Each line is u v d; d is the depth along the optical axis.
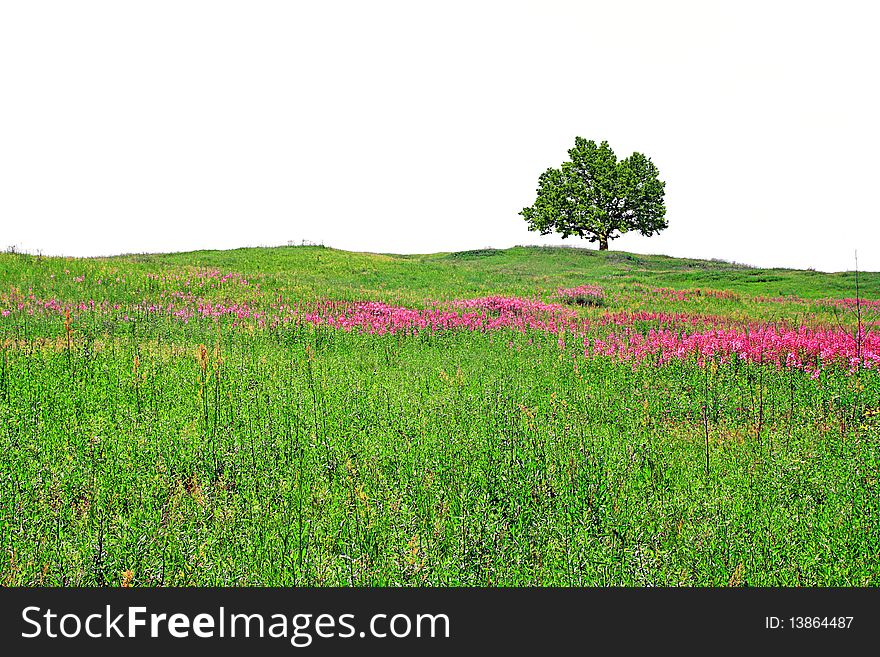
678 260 51.03
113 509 4.82
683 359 11.77
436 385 10.00
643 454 6.34
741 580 4.09
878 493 5.18
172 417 7.36
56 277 22.20
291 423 7.31
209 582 4.01
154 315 17.47
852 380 9.49
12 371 9.62
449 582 4.02
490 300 23.05
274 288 25.53
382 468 5.93
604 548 4.28
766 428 7.66
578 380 10.82
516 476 5.57
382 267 39.03
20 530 4.30
